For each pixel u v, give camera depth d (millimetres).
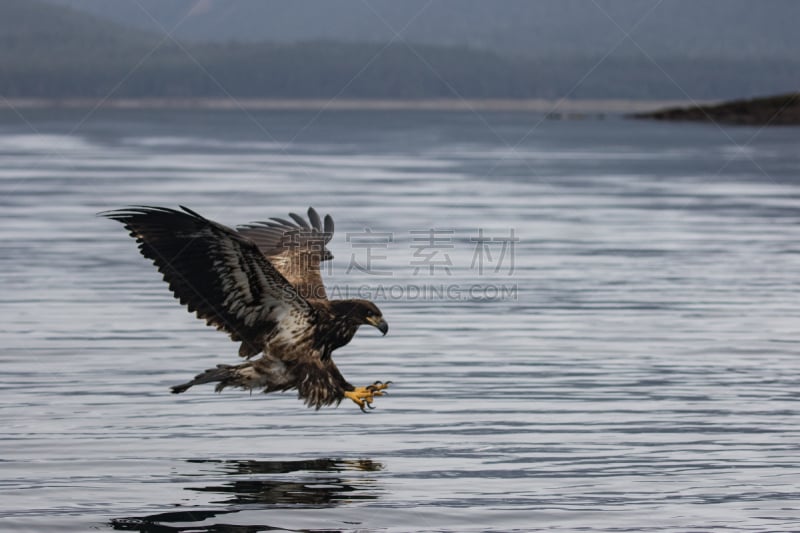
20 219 27891
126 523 9094
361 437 11250
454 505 9500
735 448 10875
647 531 8992
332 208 30250
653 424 11617
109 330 15711
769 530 9008
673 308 17453
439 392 12820
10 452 10672
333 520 9188
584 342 15211
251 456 10672
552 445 10984
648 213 30000
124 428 11453
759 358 14336
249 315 10156
